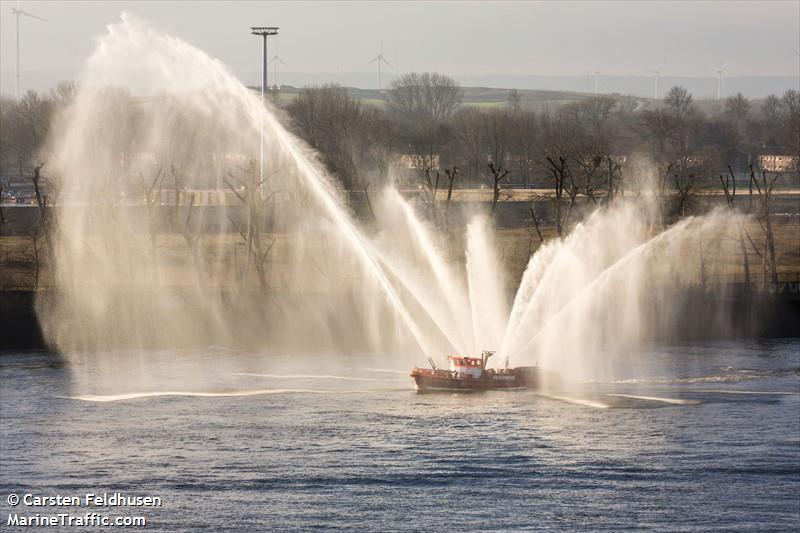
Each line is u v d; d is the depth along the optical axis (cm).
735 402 18550
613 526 13412
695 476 14975
